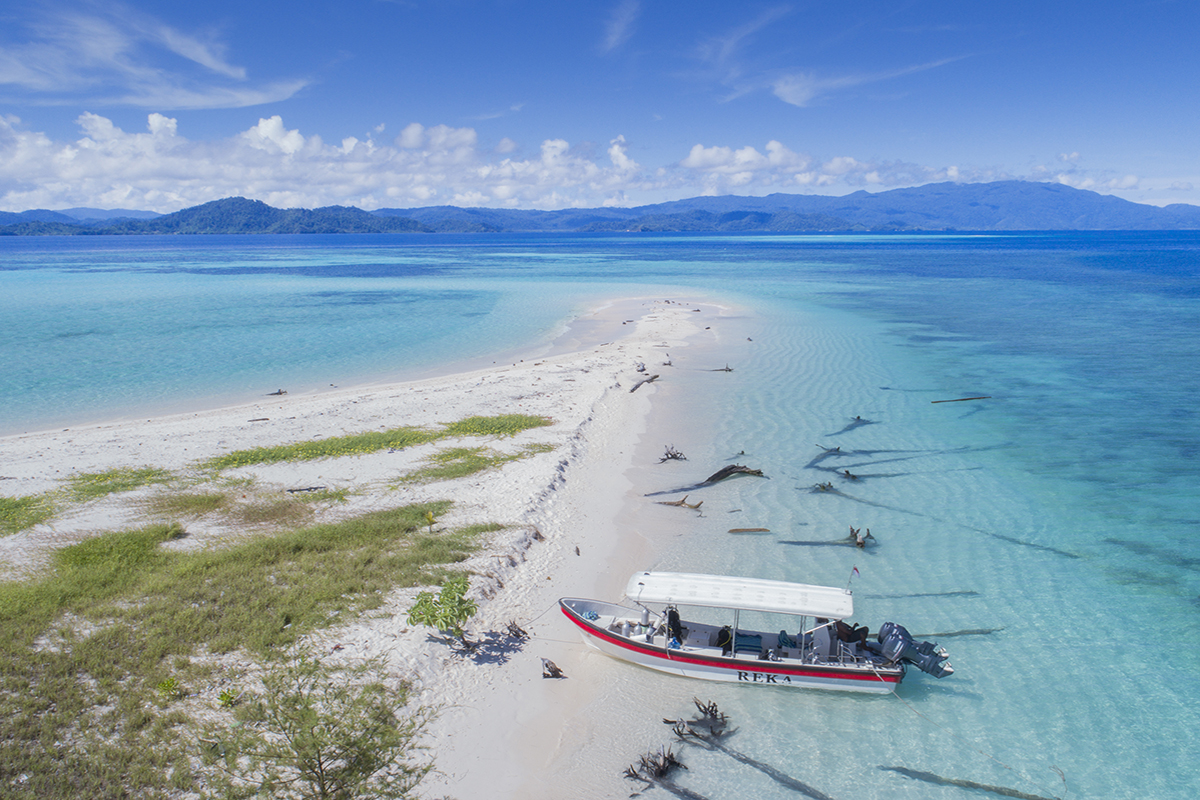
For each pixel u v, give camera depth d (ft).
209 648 49.32
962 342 172.35
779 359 153.17
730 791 39.83
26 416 111.45
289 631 51.72
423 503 77.25
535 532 71.31
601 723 45.55
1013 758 42.52
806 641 52.13
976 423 107.86
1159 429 103.96
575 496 81.61
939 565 65.41
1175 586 61.62
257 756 36.76
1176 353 157.69
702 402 119.75
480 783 40.11
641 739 44.11
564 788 39.99
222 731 41.37
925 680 50.08
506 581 62.18
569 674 50.47
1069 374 138.51
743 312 225.35
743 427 106.52
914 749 43.32
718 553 67.92
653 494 82.17
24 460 88.84
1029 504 78.79
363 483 82.94
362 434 100.32
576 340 180.96
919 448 97.14
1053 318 209.67
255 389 129.59
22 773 37.55
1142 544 69.21
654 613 55.93
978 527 73.26
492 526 71.10
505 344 175.63
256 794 36.83
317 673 46.98
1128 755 42.68
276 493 79.71
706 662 49.26
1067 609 58.23
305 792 36.60
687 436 102.58
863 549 68.59
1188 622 56.34
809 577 63.16
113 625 51.57
